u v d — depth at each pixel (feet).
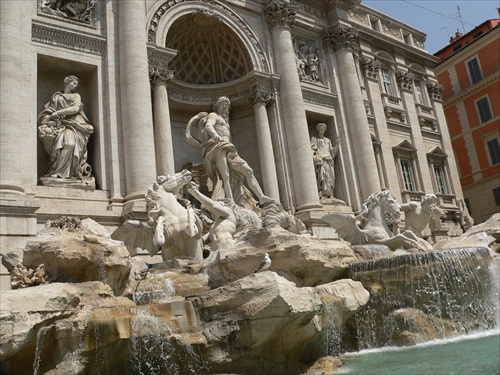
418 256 47.80
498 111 134.92
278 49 86.17
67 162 59.98
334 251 43.60
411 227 68.23
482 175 139.85
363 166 91.30
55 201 57.06
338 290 35.94
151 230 47.75
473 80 141.90
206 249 53.36
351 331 42.01
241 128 87.20
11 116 54.13
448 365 30.45
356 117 93.81
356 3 102.12
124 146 62.85
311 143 89.76
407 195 105.19
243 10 85.92
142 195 59.93
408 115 114.11
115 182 61.26
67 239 35.53
